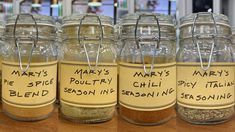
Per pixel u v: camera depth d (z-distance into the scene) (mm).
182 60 380
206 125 362
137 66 358
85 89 360
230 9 1083
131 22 375
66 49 380
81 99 359
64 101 372
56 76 394
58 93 416
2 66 386
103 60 368
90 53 365
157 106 358
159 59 367
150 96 357
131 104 360
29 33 363
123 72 372
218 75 365
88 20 367
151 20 366
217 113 362
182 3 1128
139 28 367
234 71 389
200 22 372
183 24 390
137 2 1312
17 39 361
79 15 372
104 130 337
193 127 354
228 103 373
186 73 372
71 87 365
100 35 369
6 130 332
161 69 360
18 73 357
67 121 368
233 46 428
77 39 371
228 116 376
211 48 366
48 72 371
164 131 338
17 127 342
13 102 361
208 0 1104
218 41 375
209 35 369
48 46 381
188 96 369
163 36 370
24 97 357
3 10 1039
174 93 379
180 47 397
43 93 365
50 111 379
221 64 367
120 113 383
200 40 371
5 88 374
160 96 360
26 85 356
